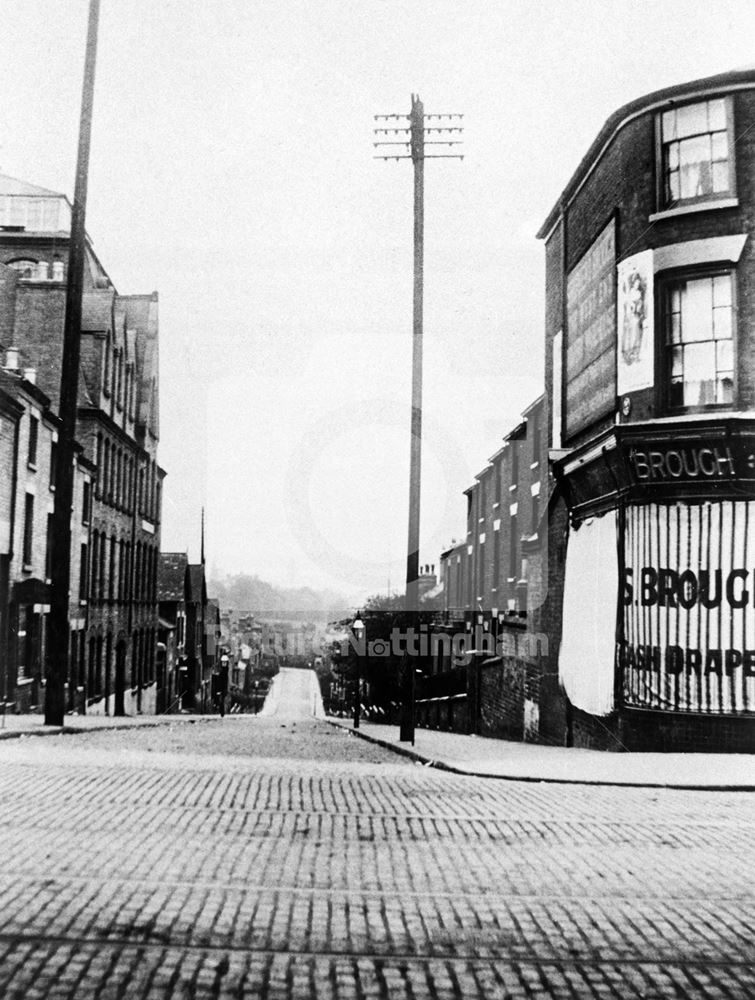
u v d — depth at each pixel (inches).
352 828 326.3
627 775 512.1
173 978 179.0
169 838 295.9
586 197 784.9
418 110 811.4
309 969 186.7
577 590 778.2
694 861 287.9
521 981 184.5
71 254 781.9
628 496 669.3
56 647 801.6
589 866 277.0
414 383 794.2
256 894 235.9
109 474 1541.6
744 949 205.2
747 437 607.8
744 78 629.0
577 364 802.2
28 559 1083.9
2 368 1025.5
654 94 656.4
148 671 1925.4
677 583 635.5
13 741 675.4
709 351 637.3
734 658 615.5
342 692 2048.5
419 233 806.5
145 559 1876.2
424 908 229.1
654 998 178.2
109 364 1525.6
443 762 575.2
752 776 510.6
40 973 178.7
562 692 805.9
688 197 648.4
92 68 784.3
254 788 413.7
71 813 330.3
